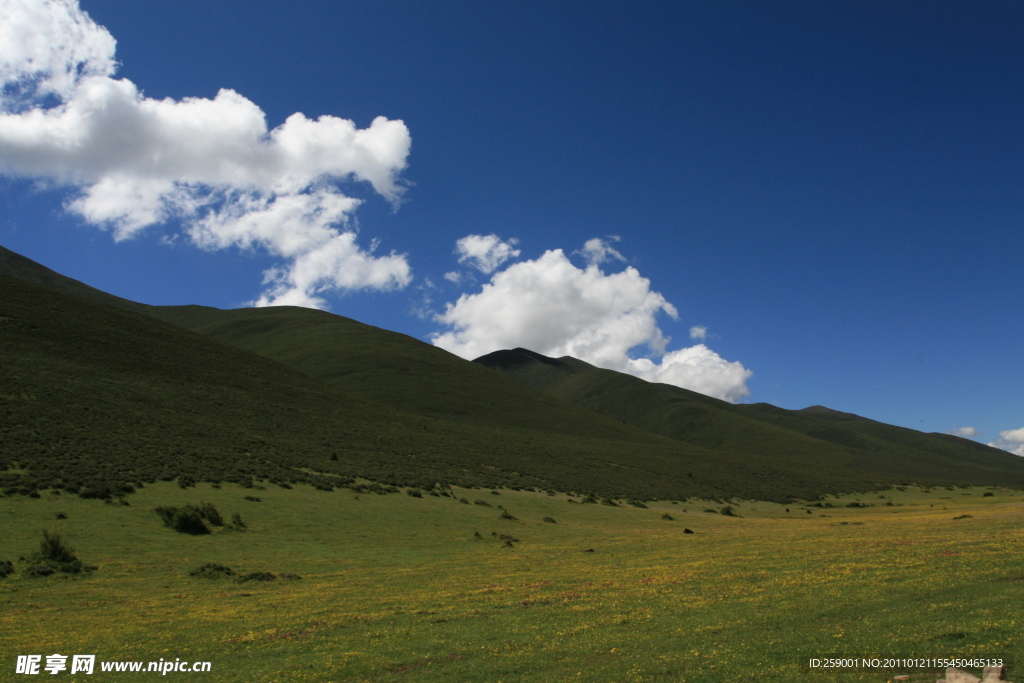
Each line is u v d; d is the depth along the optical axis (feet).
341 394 405.80
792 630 46.06
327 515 143.74
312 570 97.60
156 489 140.97
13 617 64.23
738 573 75.87
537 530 156.76
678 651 42.78
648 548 116.47
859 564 74.08
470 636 50.80
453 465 258.37
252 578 87.10
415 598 69.97
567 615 57.06
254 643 51.85
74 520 111.96
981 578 58.70
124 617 63.77
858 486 410.11
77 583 82.38
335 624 57.31
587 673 39.32
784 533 138.31
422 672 42.09
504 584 78.18
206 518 123.95
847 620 47.85
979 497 360.28
